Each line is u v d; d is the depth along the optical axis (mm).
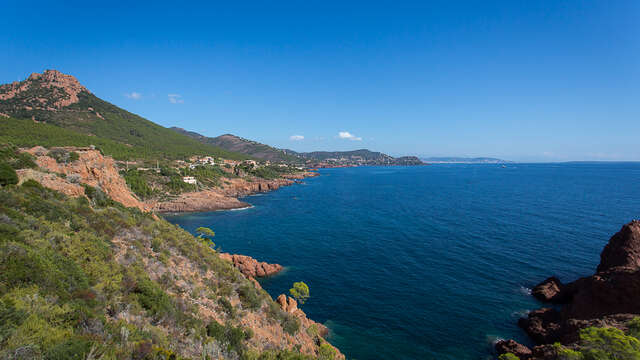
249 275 50031
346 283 47656
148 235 29109
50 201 24547
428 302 41281
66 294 13828
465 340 33750
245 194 163625
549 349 27391
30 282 13062
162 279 22469
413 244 65938
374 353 32062
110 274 18094
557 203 112688
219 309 23562
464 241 66375
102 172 44281
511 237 68062
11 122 127000
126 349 12719
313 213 106875
